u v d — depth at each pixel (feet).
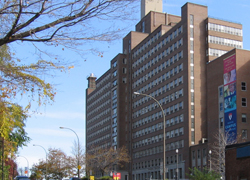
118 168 395.75
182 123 297.74
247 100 245.45
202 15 310.04
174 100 313.53
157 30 352.49
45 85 45.83
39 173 321.73
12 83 45.09
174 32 322.55
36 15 40.01
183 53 305.73
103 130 467.93
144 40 377.30
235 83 245.65
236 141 219.41
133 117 391.45
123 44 430.61
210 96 272.31
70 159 323.37
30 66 44.65
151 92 355.97
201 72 300.40
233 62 249.96
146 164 353.51
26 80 45.11
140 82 380.58
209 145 257.14
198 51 303.07
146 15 412.57
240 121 240.73
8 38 40.32
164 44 337.52
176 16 407.23
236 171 84.53
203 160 264.11
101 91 487.61
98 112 496.23
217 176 97.35
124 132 409.08
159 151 330.13
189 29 303.48
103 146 462.60
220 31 308.60
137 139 378.12
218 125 258.57
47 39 41.22
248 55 251.80
